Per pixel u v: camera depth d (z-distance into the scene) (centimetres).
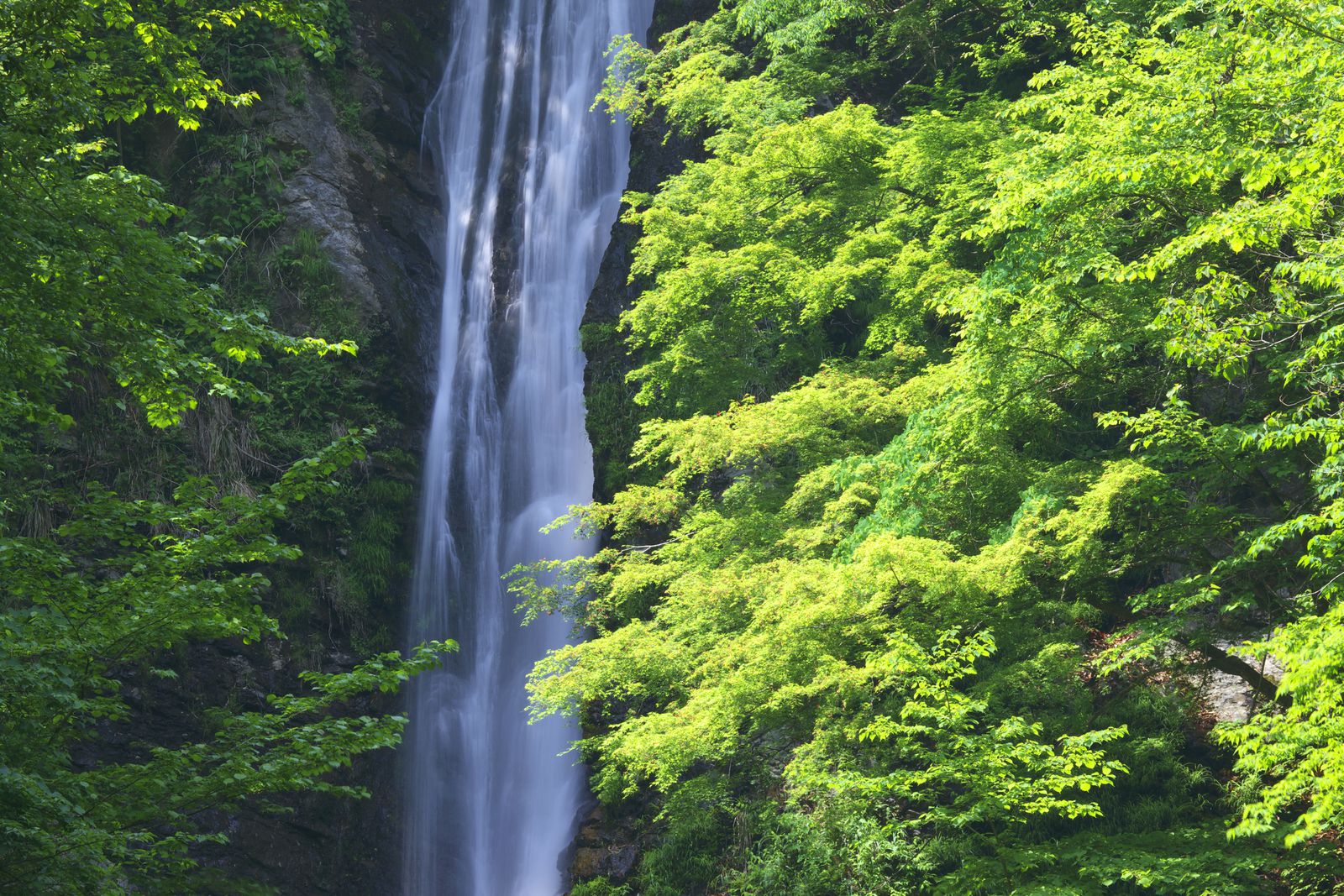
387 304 3716
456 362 3959
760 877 2217
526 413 3875
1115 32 1747
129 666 2845
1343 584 1167
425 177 4216
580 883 2844
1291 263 1141
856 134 2400
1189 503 1914
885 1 3294
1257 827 1125
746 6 3103
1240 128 1375
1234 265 1666
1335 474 1357
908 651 1438
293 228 3681
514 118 4331
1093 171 1428
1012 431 1814
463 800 3394
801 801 2184
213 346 1277
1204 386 1744
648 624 2273
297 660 3150
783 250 2425
